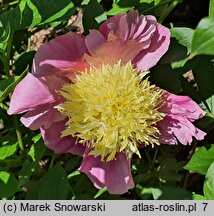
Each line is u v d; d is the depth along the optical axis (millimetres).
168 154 474
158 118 390
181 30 404
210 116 432
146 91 385
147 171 459
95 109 381
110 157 385
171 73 414
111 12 431
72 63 385
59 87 386
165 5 440
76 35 386
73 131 383
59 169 374
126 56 389
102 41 374
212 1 369
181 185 506
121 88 379
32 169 411
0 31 395
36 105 379
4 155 439
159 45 387
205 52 316
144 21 381
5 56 436
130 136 388
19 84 374
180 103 392
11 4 462
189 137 396
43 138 392
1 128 536
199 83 436
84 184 431
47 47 380
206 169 406
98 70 382
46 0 397
